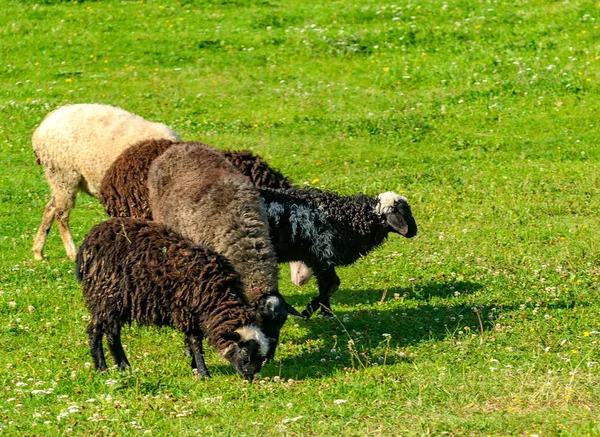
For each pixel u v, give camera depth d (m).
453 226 15.24
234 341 9.27
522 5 25.47
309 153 18.95
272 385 9.22
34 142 14.21
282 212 11.62
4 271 13.73
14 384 9.51
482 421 8.03
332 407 8.59
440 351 10.29
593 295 11.98
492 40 23.84
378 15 25.75
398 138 19.64
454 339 10.66
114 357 9.87
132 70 23.52
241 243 10.28
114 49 24.66
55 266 13.96
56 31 25.64
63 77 23.22
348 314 11.83
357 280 13.18
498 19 24.78
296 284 12.71
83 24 26.05
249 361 9.27
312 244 11.76
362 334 11.09
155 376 9.73
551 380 8.95
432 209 16.00
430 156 18.67
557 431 7.73
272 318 9.76
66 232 14.59
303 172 18.02
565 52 22.77
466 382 9.09
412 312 11.77
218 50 24.48
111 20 26.33
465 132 19.78
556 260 13.39
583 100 20.77
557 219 15.41
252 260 10.23
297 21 25.92
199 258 9.55
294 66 23.59
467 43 23.81
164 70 23.50
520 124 19.97
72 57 24.28
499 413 8.27
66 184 14.10
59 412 8.60
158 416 8.49
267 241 10.46
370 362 10.02
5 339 11.01
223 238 10.30
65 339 10.99
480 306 11.74
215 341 9.37
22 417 8.49
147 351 10.70
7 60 24.11
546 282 12.54
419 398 8.65
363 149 19.12
